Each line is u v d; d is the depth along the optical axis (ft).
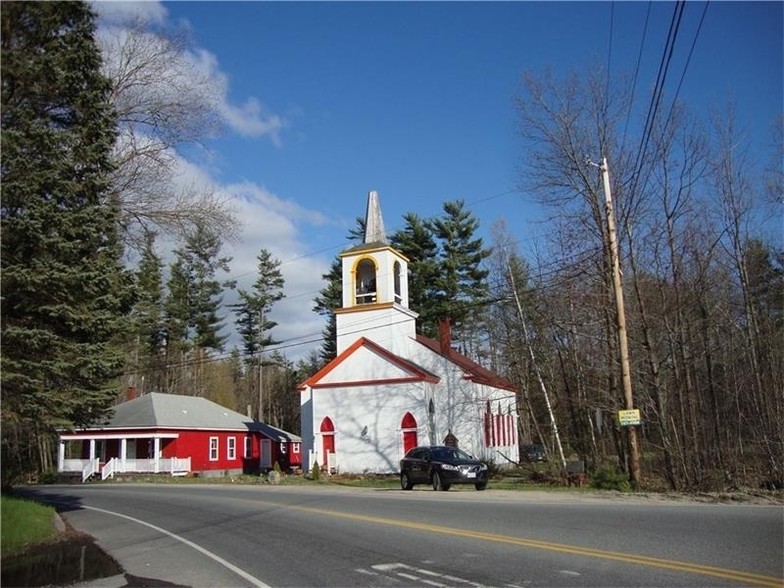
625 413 72.18
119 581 31.12
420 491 78.18
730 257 106.01
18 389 46.44
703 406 92.73
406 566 31.01
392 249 134.41
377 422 122.31
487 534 38.83
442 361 131.85
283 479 118.01
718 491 67.62
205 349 236.43
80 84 46.65
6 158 41.39
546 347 106.73
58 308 46.11
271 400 289.53
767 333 99.04
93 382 52.37
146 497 78.64
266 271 255.50
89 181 47.26
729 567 27.53
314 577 29.66
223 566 33.45
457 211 204.23
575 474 84.33
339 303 220.64
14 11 41.06
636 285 83.30
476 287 196.24
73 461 140.36
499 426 147.02
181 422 149.48
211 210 71.41
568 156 92.79
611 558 30.19
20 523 44.19
